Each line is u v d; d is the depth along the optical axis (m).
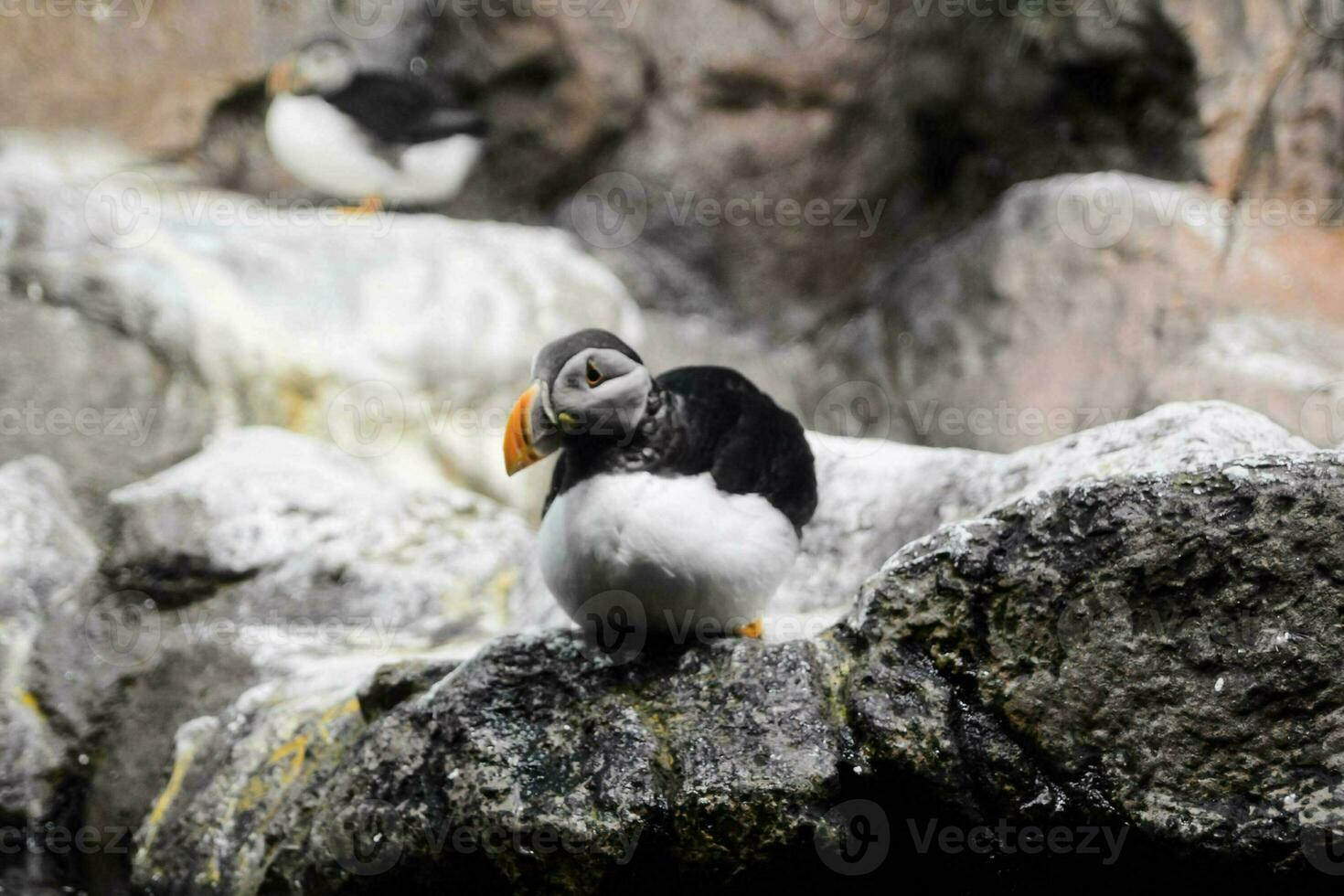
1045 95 15.86
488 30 16.59
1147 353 13.97
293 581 10.52
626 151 16.80
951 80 16.61
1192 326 13.90
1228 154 14.98
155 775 9.52
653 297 16.84
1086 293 14.48
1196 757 6.55
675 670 7.30
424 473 13.30
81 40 14.98
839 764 6.89
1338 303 14.05
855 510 9.48
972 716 6.89
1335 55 14.72
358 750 7.60
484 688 7.38
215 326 12.66
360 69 14.28
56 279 12.49
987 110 16.33
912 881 7.04
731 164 16.80
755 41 16.44
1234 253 14.24
